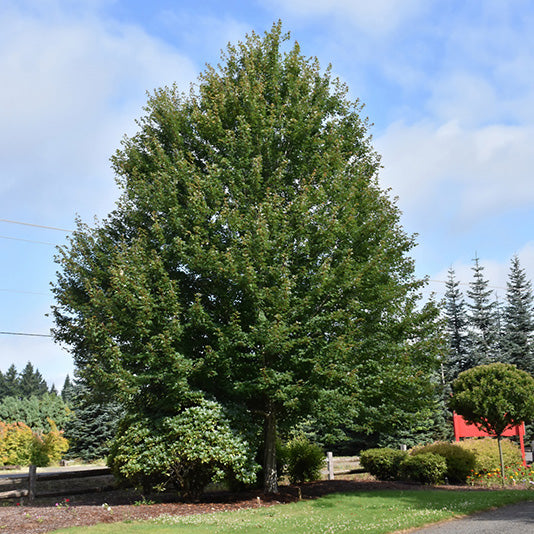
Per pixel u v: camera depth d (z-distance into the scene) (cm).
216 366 1166
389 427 1323
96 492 1564
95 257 1327
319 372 1095
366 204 1302
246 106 1347
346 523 893
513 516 966
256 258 1162
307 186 1248
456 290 4412
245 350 1245
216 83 1394
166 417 1166
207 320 1157
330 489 1428
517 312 4244
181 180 1293
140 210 1353
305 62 1462
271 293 1126
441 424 3025
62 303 1316
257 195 1262
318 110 1394
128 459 1173
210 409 1154
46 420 4484
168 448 1138
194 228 1179
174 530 857
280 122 1319
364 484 1544
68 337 1391
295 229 1245
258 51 1455
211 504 1193
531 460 2650
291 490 1398
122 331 1166
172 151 1394
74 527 910
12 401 4675
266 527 869
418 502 1143
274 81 1390
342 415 1212
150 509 1110
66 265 1312
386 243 1276
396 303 1262
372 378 1174
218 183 1239
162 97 1440
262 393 1277
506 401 1534
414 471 1653
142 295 1121
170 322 1124
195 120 1366
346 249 1232
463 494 1291
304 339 1123
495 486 1545
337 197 1267
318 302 1259
